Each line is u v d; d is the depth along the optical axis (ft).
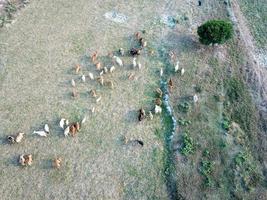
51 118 98.48
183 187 89.61
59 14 124.77
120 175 90.43
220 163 94.84
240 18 135.64
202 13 131.44
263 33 134.10
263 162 97.60
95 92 104.12
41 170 89.56
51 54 112.78
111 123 98.99
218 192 90.43
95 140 95.55
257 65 119.85
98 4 129.29
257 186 92.99
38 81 106.11
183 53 116.98
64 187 87.56
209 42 115.55
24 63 110.01
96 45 116.37
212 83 110.83
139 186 89.35
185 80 109.91
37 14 124.16
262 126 104.32
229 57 118.62
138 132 97.91
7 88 104.06
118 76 108.68
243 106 107.24
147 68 111.75
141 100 104.37
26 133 95.25
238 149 98.07
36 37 117.08
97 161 92.12
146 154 94.32
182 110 102.89
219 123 102.27
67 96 103.24
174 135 97.91
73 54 113.19
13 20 121.29
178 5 132.26
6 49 113.19
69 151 93.09
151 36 120.78
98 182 88.94
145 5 131.03
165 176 91.35
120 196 87.61
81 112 100.32
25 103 101.19
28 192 86.33
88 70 109.19
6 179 87.76
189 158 94.32
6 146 92.73
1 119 97.55
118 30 121.60
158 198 88.12
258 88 112.57
